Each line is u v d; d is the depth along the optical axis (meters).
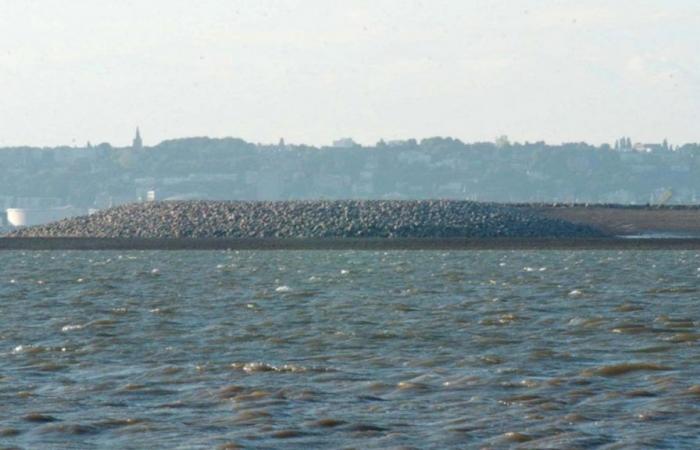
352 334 87.00
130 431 52.06
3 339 86.25
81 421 54.00
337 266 185.50
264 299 120.56
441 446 48.81
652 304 109.12
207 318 100.56
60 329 92.81
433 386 62.59
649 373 65.44
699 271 164.00
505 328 89.75
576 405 56.50
